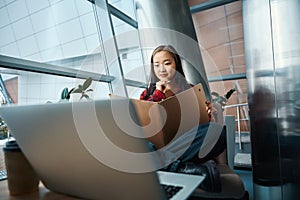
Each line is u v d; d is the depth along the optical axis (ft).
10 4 4.60
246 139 6.57
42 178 1.65
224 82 7.25
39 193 1.74
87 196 1.40
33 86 4.85
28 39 4.84
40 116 1.33
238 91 6.98
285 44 4.46
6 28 4.44
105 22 6.84
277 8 4.56
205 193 2.48
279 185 4.50
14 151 1.72
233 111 6.86
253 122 4.92
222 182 2.75
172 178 1.71
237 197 2.79
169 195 1.41
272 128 4.62
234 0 6.97
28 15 4.94
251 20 4.97
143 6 6.23
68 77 5.64
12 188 1.73
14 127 1.51
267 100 4.69
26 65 4.63
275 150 4.57
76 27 6.17
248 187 4.93
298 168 4.30
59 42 5.53
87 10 6.67
